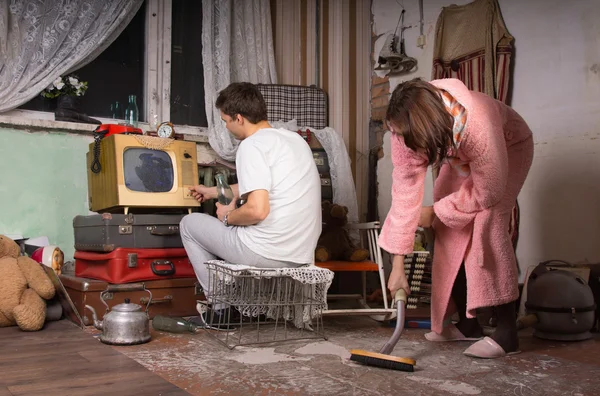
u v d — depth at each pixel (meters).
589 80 3.00
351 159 4.16
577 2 3.06
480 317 2.60
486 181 1.92
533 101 3.26
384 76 4.16
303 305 2.33
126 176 2.77
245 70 3.84
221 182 2.58
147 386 1.60
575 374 1.79
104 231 2.64
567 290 2.35
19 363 1.85
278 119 3.86
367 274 4.04
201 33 3.89
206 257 2.48
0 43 3.12
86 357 1.94
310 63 4.07
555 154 3.14
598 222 2.94
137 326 2.17
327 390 1.59
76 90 3.36
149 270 2.70
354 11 4.22
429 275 3.08
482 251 2.01
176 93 3.80
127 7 3.50
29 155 3.16
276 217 2.24
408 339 2.34
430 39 3.86
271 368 1.82
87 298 2.52
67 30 3.30
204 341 2.24
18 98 3.14
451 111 1.85
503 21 3.41
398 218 1.98
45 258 2.88
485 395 1.56
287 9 4.04
